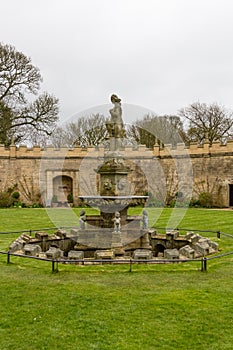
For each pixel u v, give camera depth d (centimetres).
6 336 510
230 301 639
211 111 4178
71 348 475
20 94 3584
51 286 729
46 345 484
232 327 535
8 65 3469
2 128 3425
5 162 3338
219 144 3095
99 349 472
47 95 3644
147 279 777
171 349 472
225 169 3048
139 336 507
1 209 2812
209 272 833
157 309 602
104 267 879
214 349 471
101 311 595
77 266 893
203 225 1702
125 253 1051
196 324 545
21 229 1612
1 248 1134
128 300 644
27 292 691
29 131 3628
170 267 877
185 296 666
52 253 960
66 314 583
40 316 575
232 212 2369
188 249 992
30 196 3325
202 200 3034
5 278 789
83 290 701
